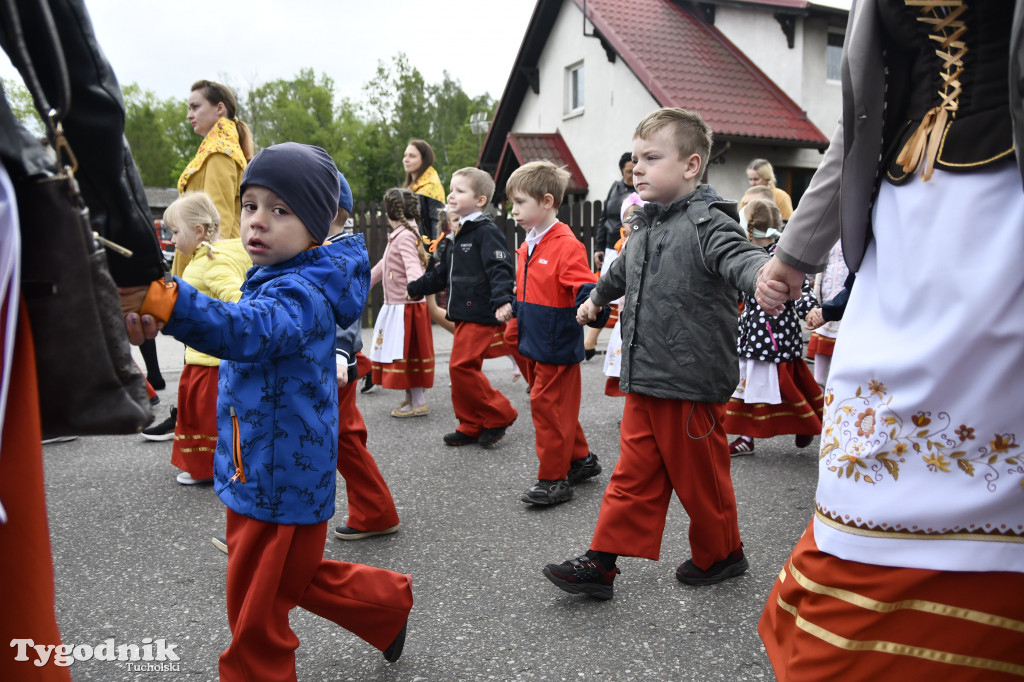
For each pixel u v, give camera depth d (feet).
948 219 4.97
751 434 15.92
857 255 5.67
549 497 13.17
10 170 4.05
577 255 13.04
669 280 9.51
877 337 5.27
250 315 6.09
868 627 5.02
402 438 18.06
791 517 12.61
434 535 12.03
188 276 12.65
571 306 13.08
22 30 4.10
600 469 14.76
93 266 4.20
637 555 9.43
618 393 18.20
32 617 4.23
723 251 8.98
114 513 13.20
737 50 56.24
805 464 15.75
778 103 52.24
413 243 19.39
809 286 19.84
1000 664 4.81
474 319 16.70
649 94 54.65
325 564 7.75
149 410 4.46
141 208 4.80
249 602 6.83
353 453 11.55
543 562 10.94
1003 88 4.88
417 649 8.61
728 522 9.96
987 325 4.75
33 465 4.20
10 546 4.16
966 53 5.05
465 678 7.99
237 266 12.80
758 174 26.50
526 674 8.05
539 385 13.37
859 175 5.54
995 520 4.82
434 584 10.28
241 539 7.03
